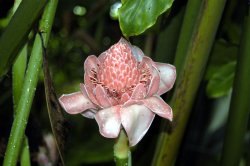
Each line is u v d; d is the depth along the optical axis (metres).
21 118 0.74
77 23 1.85
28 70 0.74
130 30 0.73
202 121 1.41
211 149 1.44
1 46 0.74
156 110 0.68
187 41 0.85
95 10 1.77
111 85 0.71
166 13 0.84
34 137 1.10
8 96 1.29
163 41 0.94
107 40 2.00
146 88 0.71
